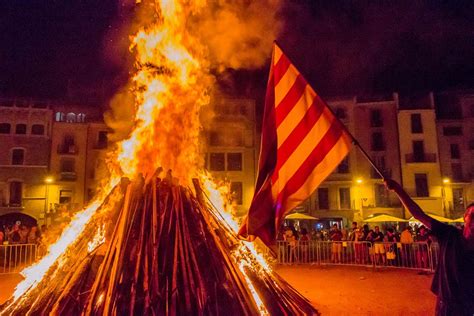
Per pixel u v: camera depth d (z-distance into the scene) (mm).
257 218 4121
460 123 40344
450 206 38688
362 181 39969
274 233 4113
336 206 40000
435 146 39719
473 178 39219
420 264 14430
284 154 4285
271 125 4391
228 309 5020
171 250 5531
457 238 2783
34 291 5793
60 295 5164
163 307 4820
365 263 15695
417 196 39062
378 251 15305
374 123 41000
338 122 4211
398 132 40375
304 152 4262
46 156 38969
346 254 16203
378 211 38781
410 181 39344
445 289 2742
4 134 38406
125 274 5137
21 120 39031
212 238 6059
